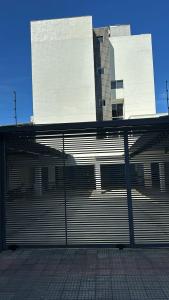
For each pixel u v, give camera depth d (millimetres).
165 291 6156
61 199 9852
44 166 9930
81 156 9820
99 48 53500
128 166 9648
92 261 8133
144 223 9711
